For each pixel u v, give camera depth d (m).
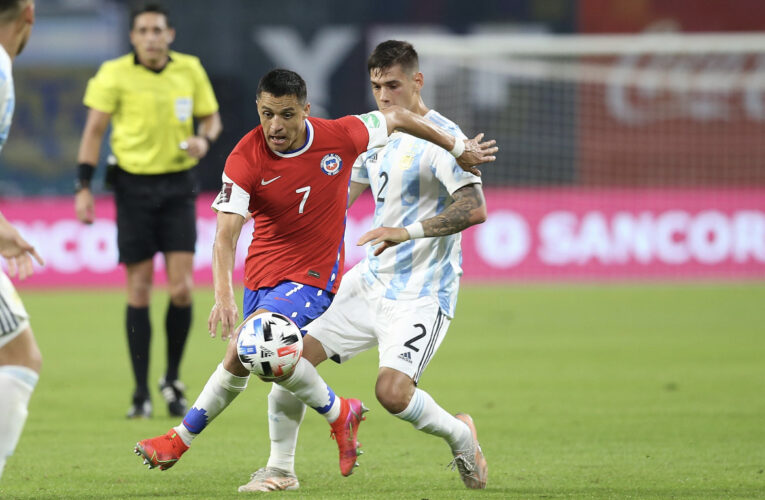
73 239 53.94
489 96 67.62
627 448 19.77
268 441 20.67
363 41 69.00
